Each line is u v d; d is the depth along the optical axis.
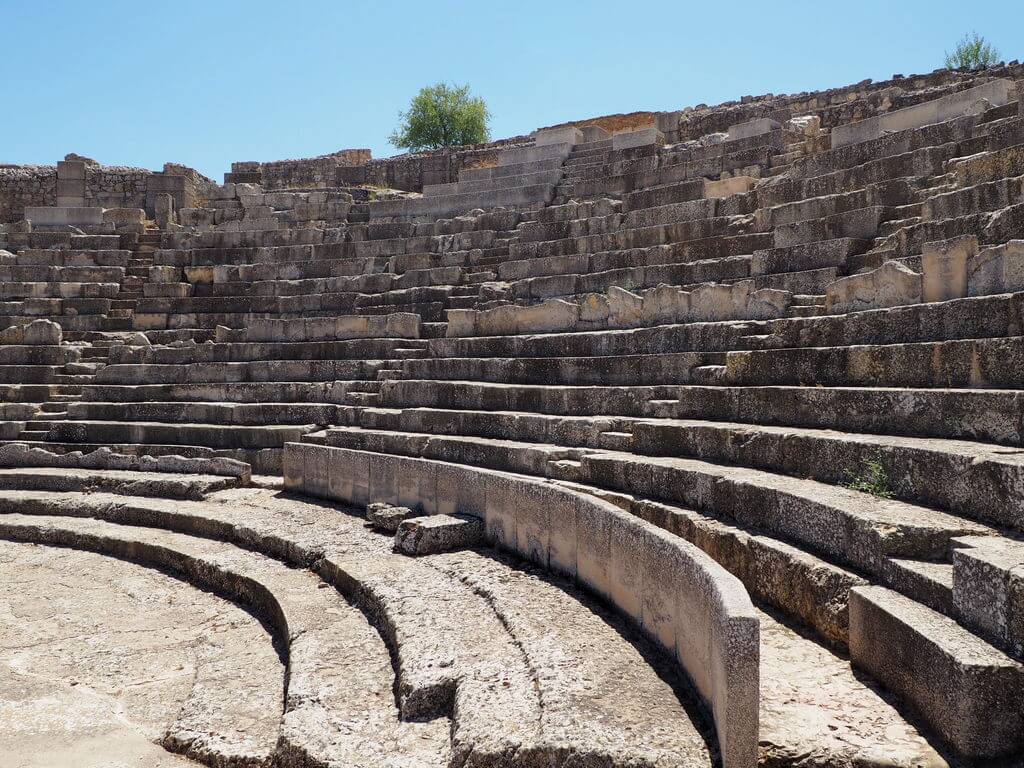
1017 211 8.81
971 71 19.64
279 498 12.23
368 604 7.48
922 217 11.22
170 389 15.86
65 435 15.28
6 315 20.00
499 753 4.30
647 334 11.61
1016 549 4.49
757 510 6.69
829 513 5.75
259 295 20.16
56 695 6.52
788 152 17.69
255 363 15.98
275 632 7.82
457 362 13.46
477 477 9.13
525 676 5.26
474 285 17.08
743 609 4.08
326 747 4.89
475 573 7.76
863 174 13.67
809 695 4.58
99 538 11.02
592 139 24.22
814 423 7.93
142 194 27.33
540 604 6.71
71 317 19.94
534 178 21.67
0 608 8.79
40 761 5.46
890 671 4.57
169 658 7.39
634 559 6.05
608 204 18.23
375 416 13.27
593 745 4.19
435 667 5.53
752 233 14.02
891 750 3.97
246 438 14.23
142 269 21.75
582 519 7.07
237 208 25.72
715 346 10.62
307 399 15.00
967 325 7.44
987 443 6.14
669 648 5.40
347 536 9.67
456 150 28.42
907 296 9.03
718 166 18.22
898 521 5.27
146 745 5.71
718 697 4.25
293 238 22.11
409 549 8.72
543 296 15.75
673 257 14.60
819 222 12.69
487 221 19.94
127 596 9.16
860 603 4.92
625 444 9.52
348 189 26.20
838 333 8.88
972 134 13.20
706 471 7.55
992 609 4.14
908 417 6.93
